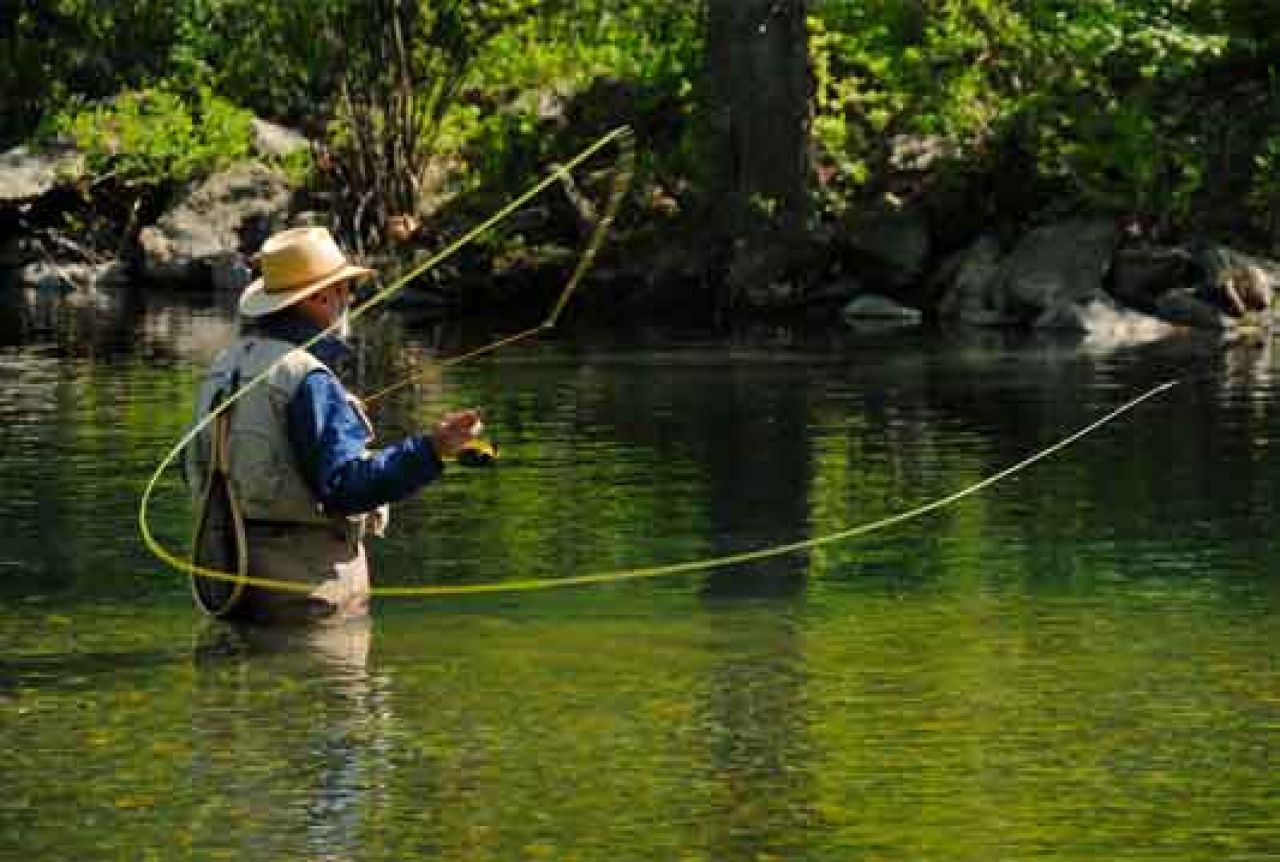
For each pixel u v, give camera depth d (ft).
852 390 90.94
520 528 59.82
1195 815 35.55
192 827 35.09
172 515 61.67
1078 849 34.09
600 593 51.60
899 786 37.04
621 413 83.87
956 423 80.53
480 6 153.28
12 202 156.04
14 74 165.58
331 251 49.37
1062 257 123.75
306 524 48.98
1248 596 50.96
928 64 136.67
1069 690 42.86
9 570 54.44
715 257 133.80
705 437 77.25
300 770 37.99
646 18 151.74
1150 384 91.97
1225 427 78.38
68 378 96.32
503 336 116.78
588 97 147.33
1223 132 133.80
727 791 36.83
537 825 35.19
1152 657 45.32
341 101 154.61
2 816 35.65
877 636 47.26
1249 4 138.21
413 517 61.36
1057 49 135.54
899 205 132.87
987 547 57.11
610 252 137.39
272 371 48.39
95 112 160.97
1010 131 133.59
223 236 151.84
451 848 34.19
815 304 131.03
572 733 40.06
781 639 47.03
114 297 142.31
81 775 37.73
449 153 153.79
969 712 41.34
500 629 48.03
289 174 155.63
